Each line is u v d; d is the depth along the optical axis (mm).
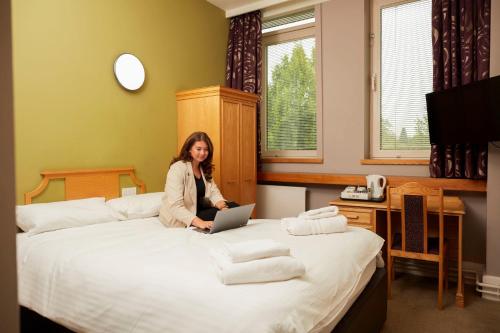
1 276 468
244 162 3660
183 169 2627
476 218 3096
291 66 4172
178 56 3625
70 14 2658
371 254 2012
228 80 4223
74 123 2697
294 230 2064
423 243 2611
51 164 2555
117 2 3010
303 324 1180
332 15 3678
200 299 1214
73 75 2684
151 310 1294
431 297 2795
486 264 2771
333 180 3566
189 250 1724
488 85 2447
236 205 2842
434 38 3041
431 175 3100
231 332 1074
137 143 3203
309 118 4043
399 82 3520
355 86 3574
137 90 3195
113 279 1469
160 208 2676
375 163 3488
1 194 464
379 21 3574
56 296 1645
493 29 2637
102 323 1439
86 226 2324
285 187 3914
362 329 1728
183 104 3564
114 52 2990
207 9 3979
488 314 2465
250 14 4078
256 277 1301
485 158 2834
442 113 2816
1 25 455
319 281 1411
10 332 477
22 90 2379
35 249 1890
